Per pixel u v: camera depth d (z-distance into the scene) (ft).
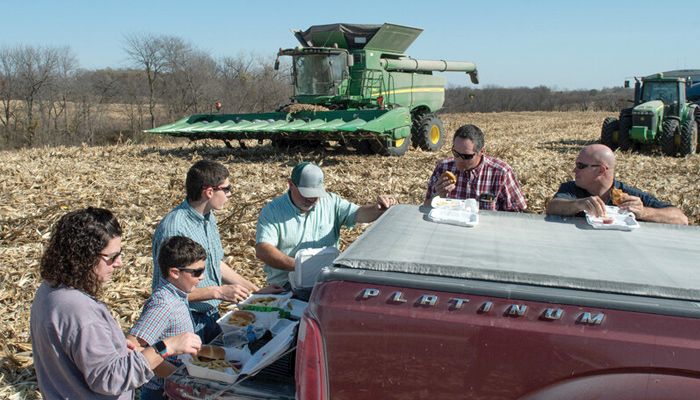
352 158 55.52
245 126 59.16
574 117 167.63
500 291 8.04
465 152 17.60
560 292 8.00
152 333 11.60
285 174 46.06
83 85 139.23
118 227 10.06
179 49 144.87
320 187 14.79
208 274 14.37
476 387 8.08
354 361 8.40
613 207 12.38
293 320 12.70
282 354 10.66
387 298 8.29
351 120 58.03
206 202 14.01
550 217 11.98
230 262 23.84
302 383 8.65
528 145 75.31
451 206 12.16
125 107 144.25
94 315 9.73
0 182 41.24
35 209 33.19
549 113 197.88
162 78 145.79
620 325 7.67
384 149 57.16
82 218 9.74
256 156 58.85
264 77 154.20
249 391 10.69
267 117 61.72
